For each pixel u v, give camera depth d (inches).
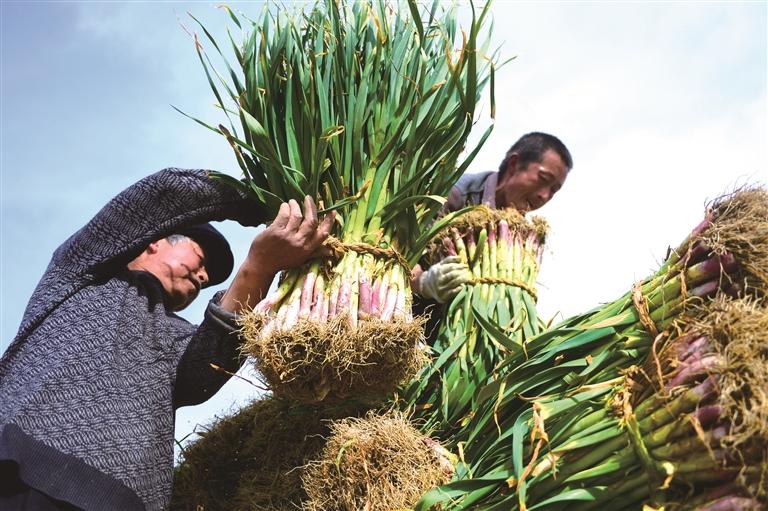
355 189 112.7
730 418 74.1
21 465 94.3
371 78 116.5
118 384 102.5
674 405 77.8
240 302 108.7
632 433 80.7
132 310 108.3
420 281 128.0
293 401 117.1
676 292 87.3
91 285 109.0
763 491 73.2
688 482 77.5
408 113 113.8
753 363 74.4
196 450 121.6
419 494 97.0
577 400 88.8
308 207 107.0
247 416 123.0
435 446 102.5
